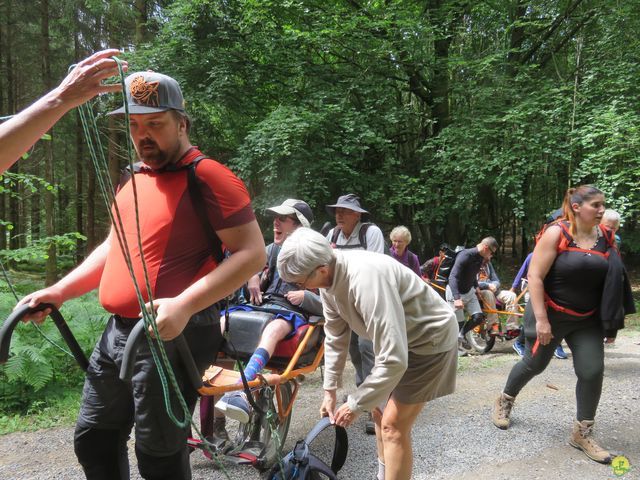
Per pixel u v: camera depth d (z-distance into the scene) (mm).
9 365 3998
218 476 2926
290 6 10688
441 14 11266
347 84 10961
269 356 2725
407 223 12359
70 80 1373
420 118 11617
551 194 11055
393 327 1969
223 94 10531
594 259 3148
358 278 2014
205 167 1613
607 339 3359
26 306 1685
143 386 1604
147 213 1647
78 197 16062
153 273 1611
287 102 11164
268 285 3275
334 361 2389
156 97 1558
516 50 10375
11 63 12625
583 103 9484
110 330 1772
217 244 1692
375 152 11242
